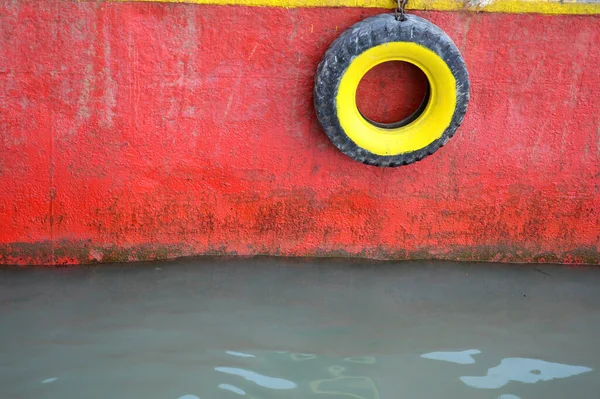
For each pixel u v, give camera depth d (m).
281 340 4.07
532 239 4.98
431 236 4.95
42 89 4.41
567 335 4.28
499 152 4.77
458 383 3.76
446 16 4.44
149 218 4.75
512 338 4.22
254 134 4.63
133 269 4.74
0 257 4.70
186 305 4.38
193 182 4.71
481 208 4.89
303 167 4.72
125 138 4.56
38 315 4.20
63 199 4.63
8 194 4.58
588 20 4.52
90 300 4.38
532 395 3.69
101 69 4.41
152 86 4.48
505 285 4.79
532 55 4.57
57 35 4.31
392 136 4.52
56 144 4.52
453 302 4.58
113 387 3.58
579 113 4.72
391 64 4.52
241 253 4.92
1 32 4.27
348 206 4.84
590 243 5.00
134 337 4.03
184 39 4.40
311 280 4.71
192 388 3.60
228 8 4.35
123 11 4.31
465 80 4.36
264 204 4.80
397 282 4.75
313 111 4.59
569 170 4.84
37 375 3.65
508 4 4.43
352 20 4.41
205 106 4.55
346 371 3.82
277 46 4.45
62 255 4.74
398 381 3.76
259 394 3.58
